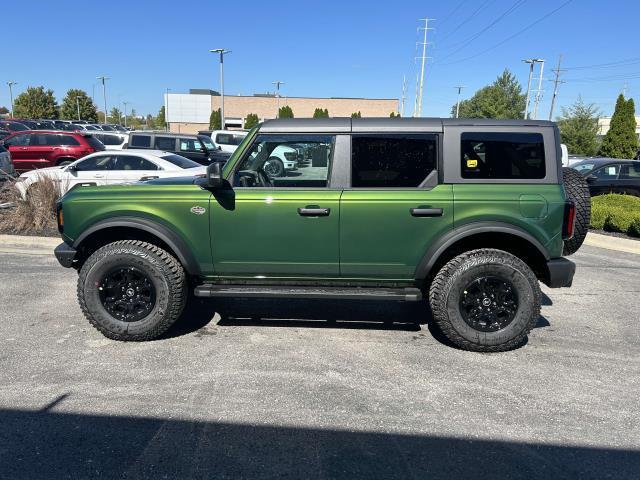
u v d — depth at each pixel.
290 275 4.41
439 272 4.31
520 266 4.16
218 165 4.09
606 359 4.22
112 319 4.43
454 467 2.79
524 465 2.82
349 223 4.22
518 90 86.00
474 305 4.25
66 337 4.57
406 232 4.20
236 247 4.35
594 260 7.88
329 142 4.27
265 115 72.81
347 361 4.13
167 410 3.33
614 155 31.56
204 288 4.41
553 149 4.14
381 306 5.52
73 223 4.47
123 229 4.57
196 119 71.94
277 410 3.35
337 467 2.78
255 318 5.11
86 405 3.38
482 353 4.32
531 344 4.54
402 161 4.23
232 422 3.20
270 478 2.68
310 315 5.22
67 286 6.13
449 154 4.17
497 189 4.14
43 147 15.00
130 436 3.04
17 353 4.21
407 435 3.08
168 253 4.48
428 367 4.03
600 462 2.85
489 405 3.44
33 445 2.94
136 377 3.79
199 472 2.72
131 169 10.82
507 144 4.16
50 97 66.62
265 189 4.29
